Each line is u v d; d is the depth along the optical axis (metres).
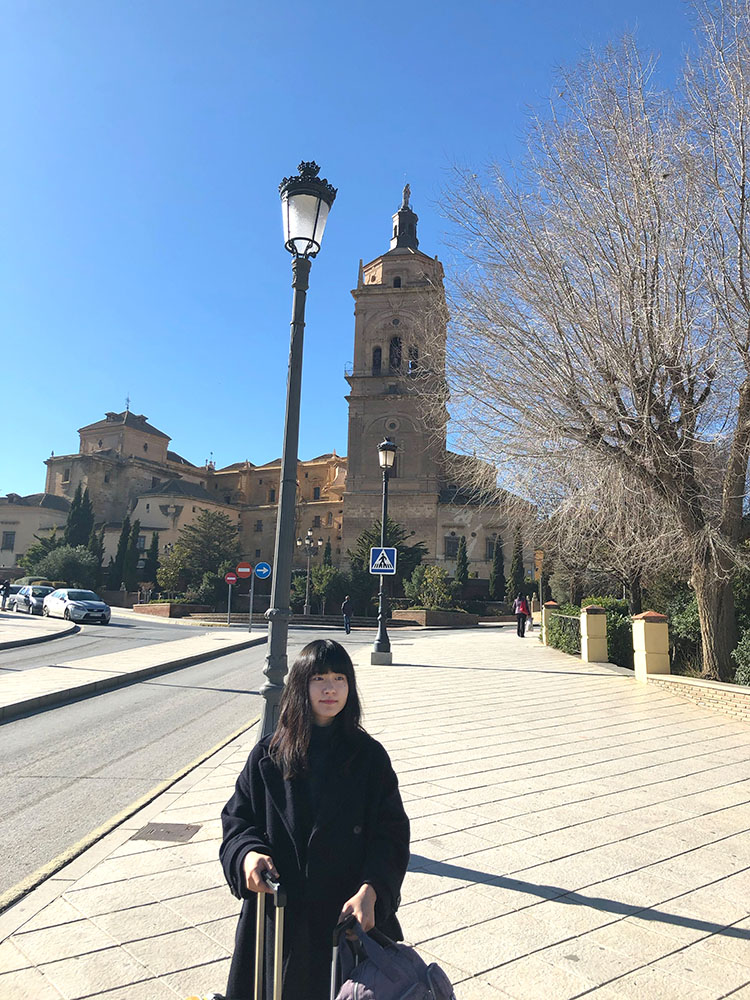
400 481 65.25
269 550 84.00
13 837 5.43
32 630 25.98
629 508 14.21
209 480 98.31
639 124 12.04
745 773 7.25
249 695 13.63
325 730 2.38
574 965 3.43
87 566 66.00
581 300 12.34
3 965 3.40
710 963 3.46
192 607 50.28
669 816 5.80
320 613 54.31
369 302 68.19
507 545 63.59
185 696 13.28
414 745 8.43
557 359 12.44
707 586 12.68
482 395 13.66
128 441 90.19
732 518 12.23
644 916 3.97
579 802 6.17
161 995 3.15
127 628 32.22
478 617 50.09
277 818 2.25
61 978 3.28
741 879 4.52
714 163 11.26
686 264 11.48
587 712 10.81
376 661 18.02
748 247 11.10
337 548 79.56
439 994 1.96
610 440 12.67
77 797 6.57
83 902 4.11
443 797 6.27
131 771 7.59
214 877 4.50
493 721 10.06
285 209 6.28
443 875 4.52
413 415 65.56
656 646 13.84
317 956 2.13
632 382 11.74
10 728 9.90
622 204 12.02
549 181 12.93
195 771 7.37
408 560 56.38
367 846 2.27
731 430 12.80
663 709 11.09
